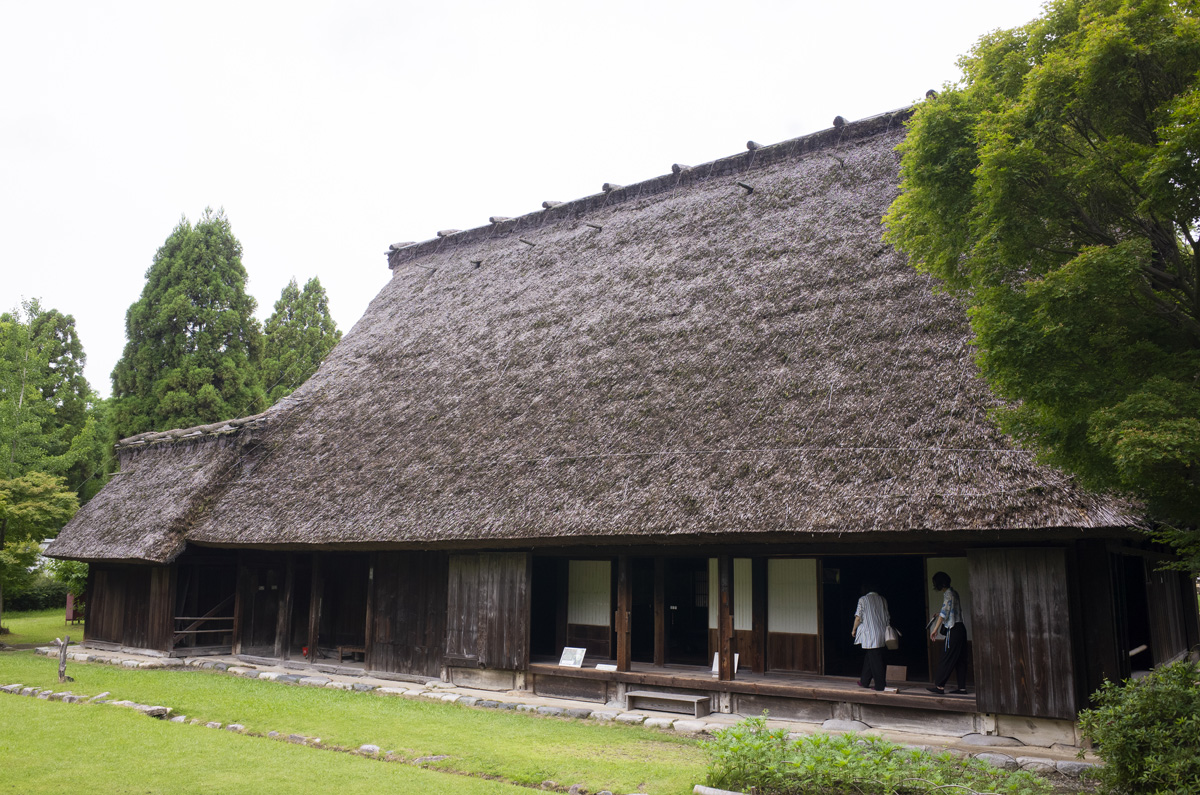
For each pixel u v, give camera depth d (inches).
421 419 590.2
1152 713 241.8
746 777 263.9
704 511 379.6
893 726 371.9
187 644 671.8
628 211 708.0
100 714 402.9
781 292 505.0
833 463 370.9
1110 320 241.6
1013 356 240.1
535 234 770.8
